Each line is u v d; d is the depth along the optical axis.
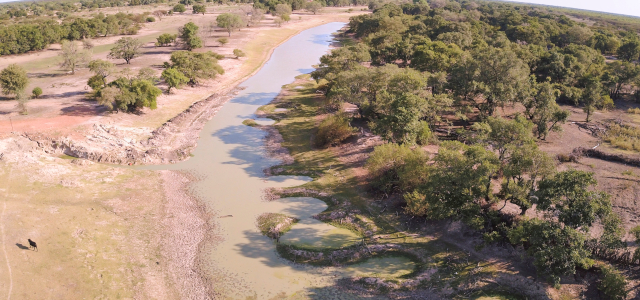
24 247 43.81
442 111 83.44
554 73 104.88
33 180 57.50
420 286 41.66
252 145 78.12
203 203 57.81
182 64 110.69
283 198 59.50
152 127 82.62
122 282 41.44
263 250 48.03
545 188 40.94
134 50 133.00
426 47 107.69
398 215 53.69
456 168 46.84
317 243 49.16
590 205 37.53
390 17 184.25
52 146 70.31
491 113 80.50
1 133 72.25
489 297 39.78
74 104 89.62
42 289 38.72
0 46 136.12
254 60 147.12
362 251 47.22
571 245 37.72
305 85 117.88
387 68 83.88
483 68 79.69
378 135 76.19
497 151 64.31
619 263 41.75
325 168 67.69
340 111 83.75
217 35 186.00
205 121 89.50
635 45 134.25
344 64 102.88
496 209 50.91
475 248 45.78
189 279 43.03
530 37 146.50
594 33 156.62
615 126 78.19
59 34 158.50
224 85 117.12
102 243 46.81
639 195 53.97
